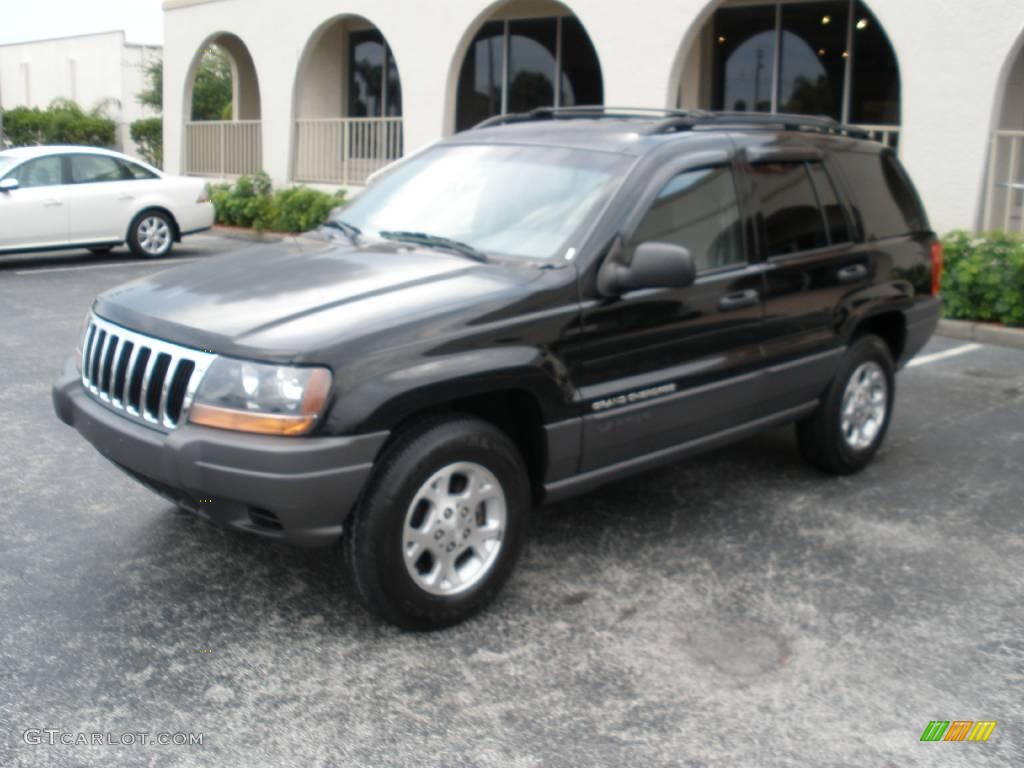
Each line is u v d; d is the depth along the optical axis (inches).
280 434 138.8
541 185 183.8
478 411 165.8
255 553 182.4
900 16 402.6
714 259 188.1
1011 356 355.6
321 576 174.1
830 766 125.3
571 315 163.0
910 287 235.1
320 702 136.8
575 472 171.2
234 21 701.3
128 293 170.2
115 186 548.7
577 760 125.5
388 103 713.0
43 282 474.0
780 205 203.0
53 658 145.6
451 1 551.5
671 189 180.9
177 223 574.9
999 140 395.5
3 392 281.4
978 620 163.0
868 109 520.4
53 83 1429.6
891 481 227.6
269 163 692.7
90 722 130.9
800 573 179.0
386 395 141.9
